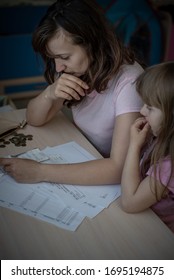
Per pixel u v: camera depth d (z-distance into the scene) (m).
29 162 0.97
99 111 1.13
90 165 0.97
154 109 0.88
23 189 0.93
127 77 1.04
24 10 2.63
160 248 0.77
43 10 2.68
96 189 0.94
